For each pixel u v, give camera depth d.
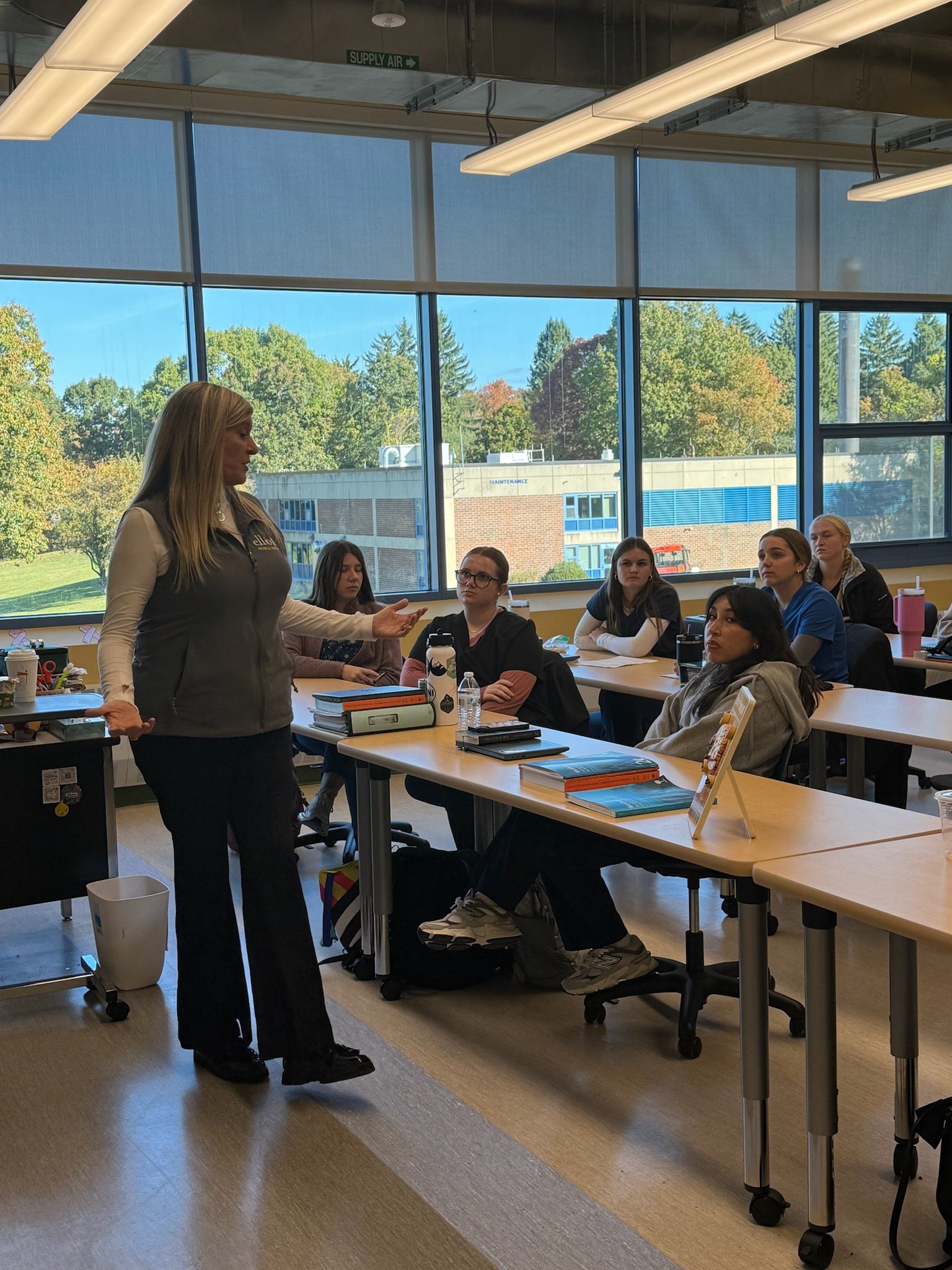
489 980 3.51
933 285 7.95
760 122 6.32
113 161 5.78
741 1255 2.12
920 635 5.15
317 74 5.09
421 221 6.49
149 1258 2.16
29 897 3.41
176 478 2.55
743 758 2.92
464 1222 2.24
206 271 6.02
